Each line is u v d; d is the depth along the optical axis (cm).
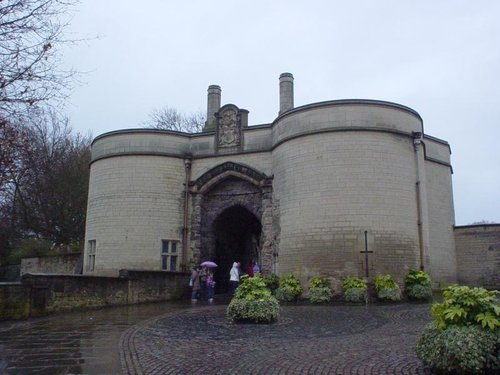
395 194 1723
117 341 905
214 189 2203
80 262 2683
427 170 2306
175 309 1498
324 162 1745
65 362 727
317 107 1792
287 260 1788
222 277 2266
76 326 1108
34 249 3247
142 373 656
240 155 2125
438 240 2261
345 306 1520
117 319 1238
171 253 2125
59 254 2877
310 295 1631
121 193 2153
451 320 614
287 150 1862
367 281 1623
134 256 2091
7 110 738
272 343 874
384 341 872
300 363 708
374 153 1728
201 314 1351
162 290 1836
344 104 1764
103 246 2141
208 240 2177
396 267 1669
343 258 1664
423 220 1797
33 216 3244
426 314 1268
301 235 1745
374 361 707
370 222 1675
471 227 2297
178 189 2184
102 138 2258
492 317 588
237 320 1155
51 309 1353
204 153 2203
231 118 2177
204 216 2186
